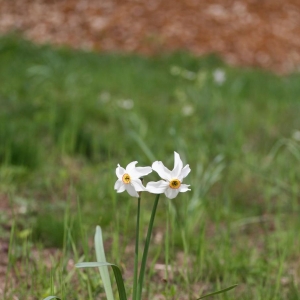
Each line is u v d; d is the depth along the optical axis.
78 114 11.24
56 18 22.20
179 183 3.51
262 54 21.94
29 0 23.08
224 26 22.75
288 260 6.41
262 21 23.77
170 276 5.98
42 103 11.59
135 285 3.82
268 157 10.59
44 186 8.41
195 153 10.12
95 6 22.92
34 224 6.80
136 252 3.84
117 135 10.66
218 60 19.44
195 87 14.67
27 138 9.48
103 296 5.22
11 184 8.30
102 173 8.68
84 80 14.71
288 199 8.62
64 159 9.51
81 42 21.09
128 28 21.84
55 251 6.41
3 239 6.57
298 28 24.25
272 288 5.65
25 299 5.16
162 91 14.88
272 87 16.91
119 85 14.81
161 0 23.45
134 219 7.45
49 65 15.58
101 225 7.20
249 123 12.76
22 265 5.77
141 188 3.53
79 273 5.29
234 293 5.57
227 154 10.23
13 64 15.31
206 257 6.31
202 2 23.75
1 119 10.17
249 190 8.92
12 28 21.31
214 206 7.99
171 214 6.70
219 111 13.55
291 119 13.53
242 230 7.59
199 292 5.61
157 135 11.04
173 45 21.22
